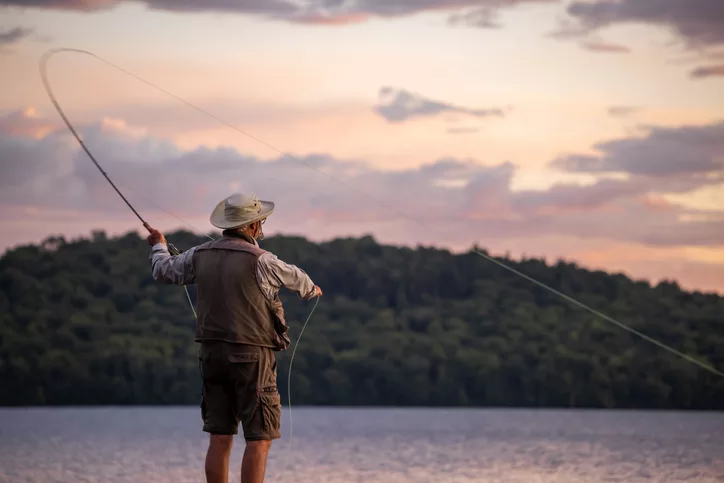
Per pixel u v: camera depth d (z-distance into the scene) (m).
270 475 17.97
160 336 107.38
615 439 39.25
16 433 41.03
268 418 7.80
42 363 100.00
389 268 123.31
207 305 7.83
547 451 29.22
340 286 123.69
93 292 112.12
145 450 27.83
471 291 123.12
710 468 21.23
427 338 113.25
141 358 101.75
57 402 99.69
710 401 104.31
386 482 17.02
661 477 18.64
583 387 107.38
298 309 115.88
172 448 29.09
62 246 117.50
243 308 7.76
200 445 31.20
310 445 32.44
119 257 117.00
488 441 37.25
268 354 7.86
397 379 107.88
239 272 7.77
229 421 7.89
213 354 7.81
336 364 107.19
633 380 105.50
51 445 30.73
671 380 104.06
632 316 112.69
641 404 105.19
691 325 109.88
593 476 18.95
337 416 79.25
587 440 38.50
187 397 102.69
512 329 114.06
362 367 107.38
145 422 58.97
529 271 122.06
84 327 105.56
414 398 107.94
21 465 20.67
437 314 118.94
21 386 99.31
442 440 38.44
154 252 8.27
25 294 108.31
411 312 119.81
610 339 109.62
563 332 112.50
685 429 52.97
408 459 24.45
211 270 7.82
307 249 127.88
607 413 94.81
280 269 7.81
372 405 107.31
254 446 7.74
